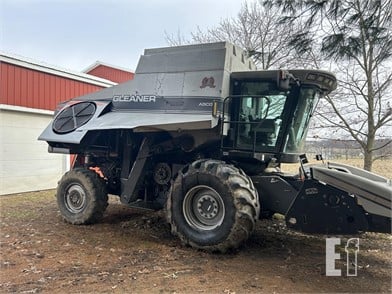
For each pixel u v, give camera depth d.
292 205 4.22
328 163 5.28
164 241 4.81
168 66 5.18
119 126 4.88
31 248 4.43
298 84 4.63
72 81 10.58
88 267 3.79
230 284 3.38
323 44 6.45
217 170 4.28
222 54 4.79
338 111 7.24
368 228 3.93
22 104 9.07
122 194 5.56
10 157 8.83
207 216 4.40
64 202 5.94
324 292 3.27
